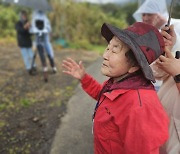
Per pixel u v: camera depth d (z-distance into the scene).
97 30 12.81
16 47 10.64
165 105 1.72
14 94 5.60
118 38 1.51
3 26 12.87
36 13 6.55
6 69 7.49
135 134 1.40
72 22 12.44
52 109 4.71
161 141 1.39
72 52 10.09
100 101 1.64
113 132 1.54
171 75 1.62
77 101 4.81
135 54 1.42
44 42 6.76
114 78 1.63
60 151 3.42
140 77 1.55
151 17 2.70
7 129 4.05
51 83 6.30
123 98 1.50
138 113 1.41
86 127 3.83
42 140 3.73
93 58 8.91
